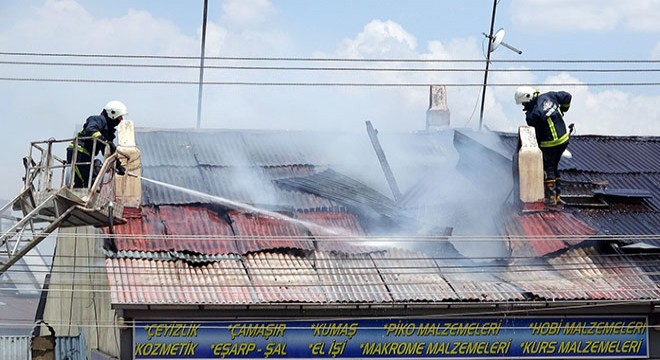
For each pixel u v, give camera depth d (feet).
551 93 73.67
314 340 60.29
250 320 59.47
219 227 67.21
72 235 59.52
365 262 65.10
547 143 72.59
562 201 73.92
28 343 68.80
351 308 60.39
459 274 65.05
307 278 62.59
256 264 63.52
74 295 83.71
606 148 88.02
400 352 61.26
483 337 62.28
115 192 65.57
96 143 62.39
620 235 70.08
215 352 58.85
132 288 59.06
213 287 60.34
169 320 58.29
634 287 64.49
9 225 64.75
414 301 60.80
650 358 64.03
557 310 63.00
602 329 63.72
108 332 65.82
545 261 67.31
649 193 76.59
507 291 62.69
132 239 63.87
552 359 63.10
